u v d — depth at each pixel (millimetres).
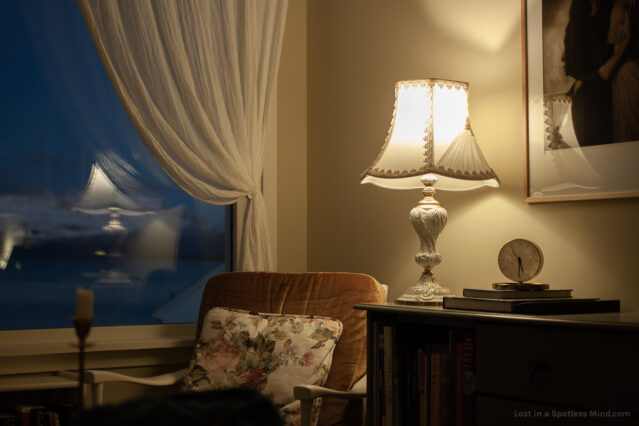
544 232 2107
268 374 2158
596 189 1950
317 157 3037
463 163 2061
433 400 1843
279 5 2848
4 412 2342
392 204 2658
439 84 2088
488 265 2283
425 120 2066
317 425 2100
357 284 2299
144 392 2631
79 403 1137
